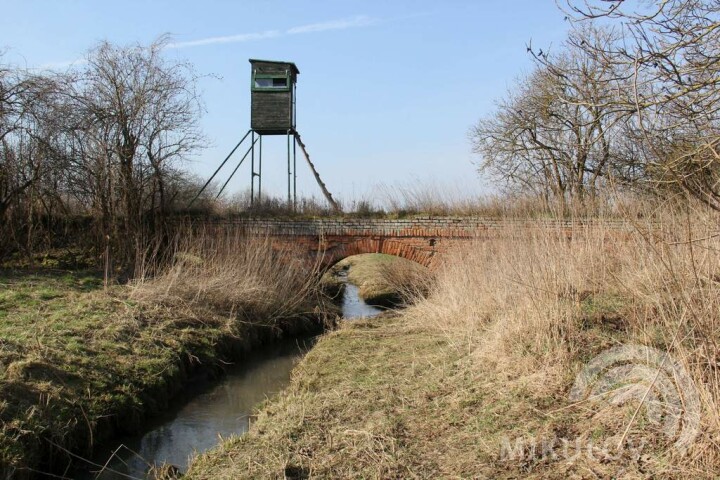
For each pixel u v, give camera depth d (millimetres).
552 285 7879
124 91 15953
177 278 13555
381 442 6070
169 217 16953
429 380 7953
